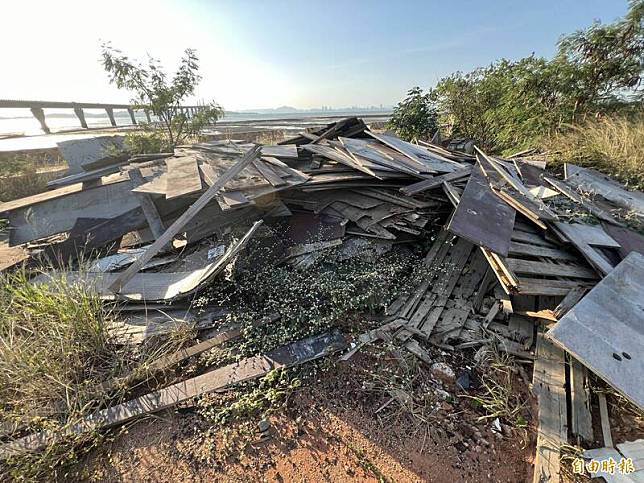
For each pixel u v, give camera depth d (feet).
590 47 21.84
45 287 8.90
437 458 6.75
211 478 6.34
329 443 6.98
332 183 14.05
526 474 6.47
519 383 8.32
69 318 8.24
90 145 22.25
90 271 11.44
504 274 9.80
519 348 9.11
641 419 7.19
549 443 6.73
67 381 7.63
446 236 13.25
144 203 13.71
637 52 20.68
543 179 15.93
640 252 11.12
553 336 7.61
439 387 8.31
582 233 11.37
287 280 10.90
